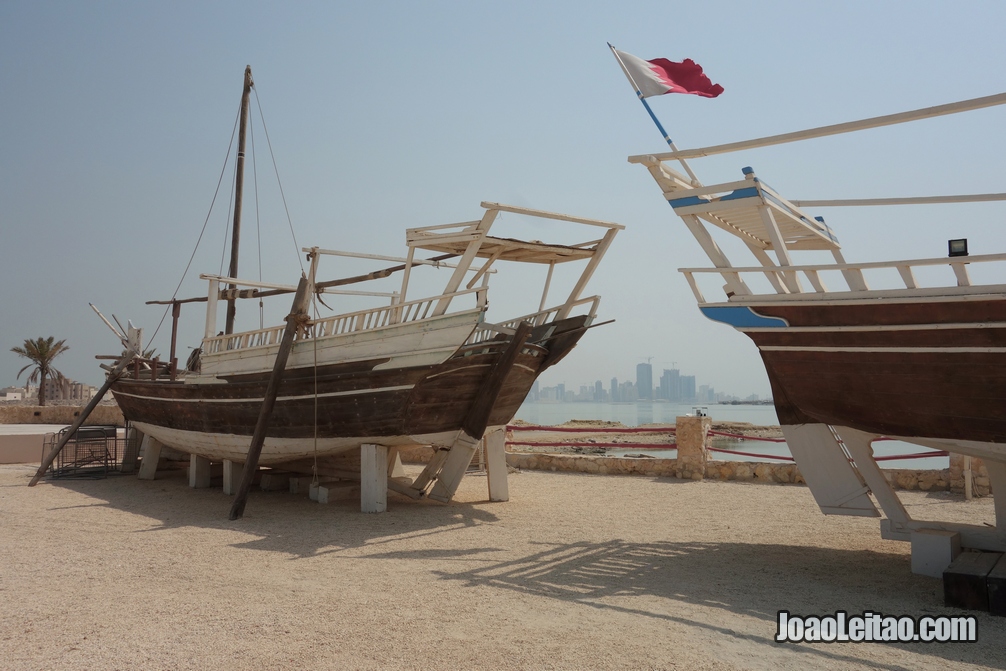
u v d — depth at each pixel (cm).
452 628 521
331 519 1045
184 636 504
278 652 471
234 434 1303
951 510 1022
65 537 898
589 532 927
